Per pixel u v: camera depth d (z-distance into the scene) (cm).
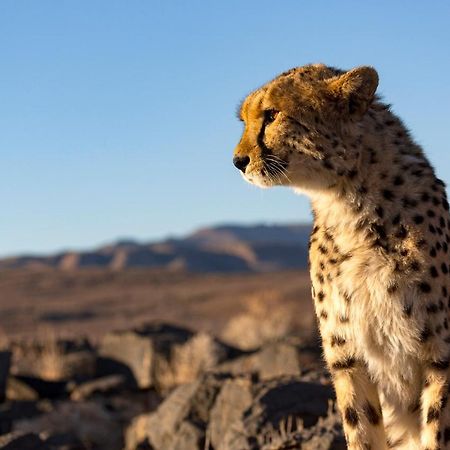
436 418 771
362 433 809
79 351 2267
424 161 811
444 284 778
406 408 805
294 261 15212
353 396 810
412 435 810
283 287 5831
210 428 1185
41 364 2158
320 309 819
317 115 805
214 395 1248
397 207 779
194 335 2327
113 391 1919
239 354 1958
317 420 1087
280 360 1510
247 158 825
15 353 2336
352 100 805
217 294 6081
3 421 1650
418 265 769
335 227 801
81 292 7050
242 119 862
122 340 2098
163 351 2011
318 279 816
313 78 830
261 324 2828
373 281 779
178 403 1267
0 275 8062
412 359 785
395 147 802
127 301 6209
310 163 803
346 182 792
